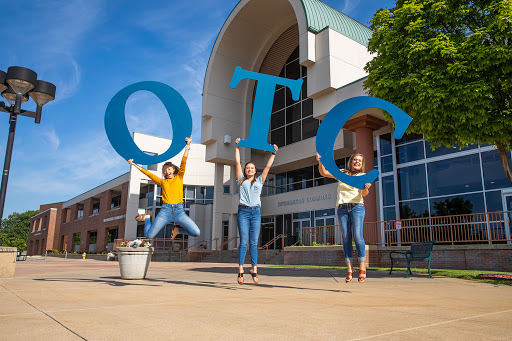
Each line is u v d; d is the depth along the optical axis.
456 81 9.17
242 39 29.47
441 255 13.31
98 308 3.20
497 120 9.12
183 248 34.31
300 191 25.94
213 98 28.53
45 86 8.08
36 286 5.37
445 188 16.56
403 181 18.23
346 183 5.18
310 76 21.05
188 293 4.57
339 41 20.75
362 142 18.73
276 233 27.41
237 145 5.61
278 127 29.12
